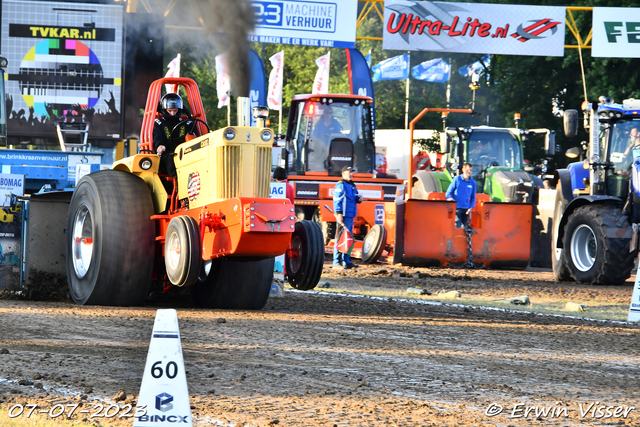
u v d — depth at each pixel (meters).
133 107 57.50
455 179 51.00
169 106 26.38
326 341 20.11
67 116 56.88
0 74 39.88
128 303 25.78
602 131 44.94
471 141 61.38
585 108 44.97
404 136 112.69
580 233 43.62
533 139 92.75
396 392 14.55
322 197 58.31
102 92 56.97
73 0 56.41
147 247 25.30
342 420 12.37
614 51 67.62
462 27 67.88
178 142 26.48
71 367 15.52
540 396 14.77
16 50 56.41
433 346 20.16
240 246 22.12
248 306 27.00
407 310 28.94
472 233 51.44
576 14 84.06
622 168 44.06
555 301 34.81
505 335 22.95
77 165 35.94
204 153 23.78
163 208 25.83
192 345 18.58
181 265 22.64
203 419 12.12
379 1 69.38
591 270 42.34
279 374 15.65
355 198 48.94
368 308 29.02
